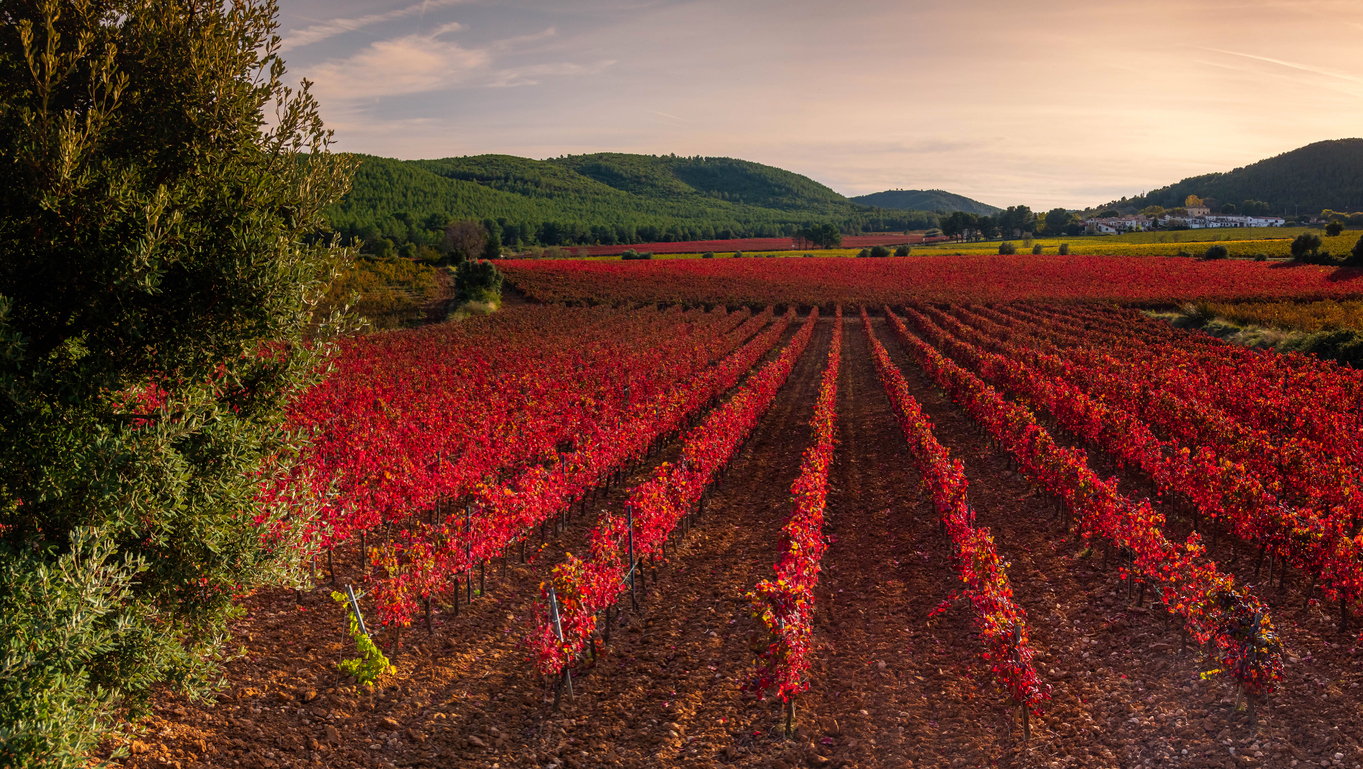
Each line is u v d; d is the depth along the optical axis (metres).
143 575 6.96
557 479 14.34
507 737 8.02
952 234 178.00
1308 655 9.09
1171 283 75.12
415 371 27.86
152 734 7.44
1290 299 61.59
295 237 7.38
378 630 10.35
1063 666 9.30
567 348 37.94
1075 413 19.86
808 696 8.82
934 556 13.26
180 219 6.44
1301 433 19.48
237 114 7.12
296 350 7.46
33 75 6.19
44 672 5.43
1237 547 13.24
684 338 43.66
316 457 14.81
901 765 7.48
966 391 23.78
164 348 6.80
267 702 8.35
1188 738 7.57
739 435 20.98
